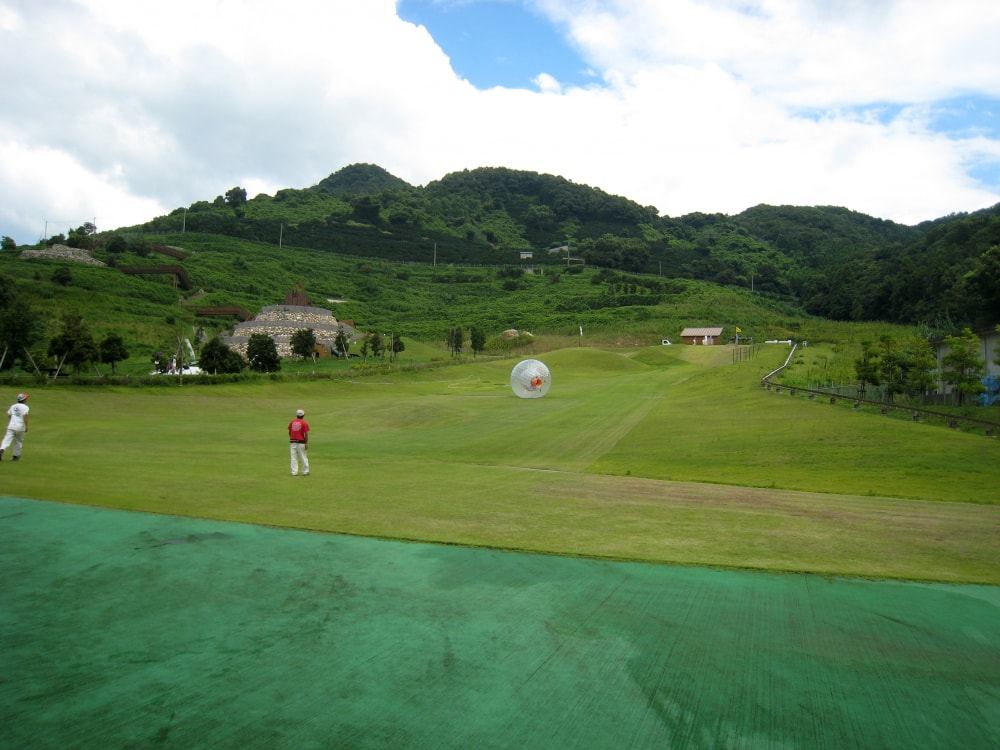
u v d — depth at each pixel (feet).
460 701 16.83
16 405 55.88
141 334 237.04
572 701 16.96
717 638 21.22
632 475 60.90
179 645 19.79
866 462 62.08
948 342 89.56
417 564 28.37
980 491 50.52
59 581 25.21
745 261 572.10
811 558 30.68
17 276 270.67
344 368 230.68
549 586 25.90
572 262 557.33
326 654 19.34
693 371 197.67
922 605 24.67
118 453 65.41
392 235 613.93
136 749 14.44
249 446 77.56
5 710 15.99
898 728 16.12
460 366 233.55
